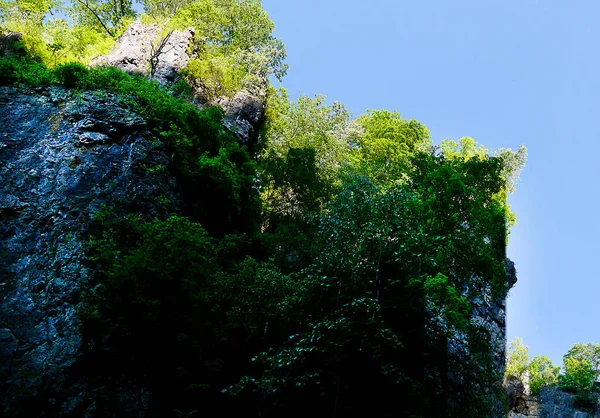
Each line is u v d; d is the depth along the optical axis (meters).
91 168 22.20
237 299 19.94
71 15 45.50
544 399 63.56
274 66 44.84
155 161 24.20
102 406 16.25
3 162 21.56
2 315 17.08
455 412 18.64
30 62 30.36
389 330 16.56
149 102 26.44
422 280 18.97
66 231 19.72
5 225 19.45
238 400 19.61
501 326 35.59
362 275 19.02
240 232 28.67
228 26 45.50
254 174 30.77
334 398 17.47
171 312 18.39
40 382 15.91
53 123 23.84
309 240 25.16
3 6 38.41
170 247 18.52
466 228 22.27
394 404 17.23
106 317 17.56
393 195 20.19
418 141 48.91
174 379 18.36
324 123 40.25
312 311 18.64
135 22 41.12
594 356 68.19
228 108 37.47
